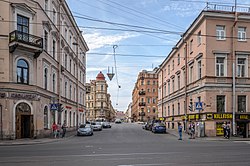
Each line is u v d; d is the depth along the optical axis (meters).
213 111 30.95
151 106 106.56
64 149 17.73
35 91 27.70
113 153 15.45
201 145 20.72
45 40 31.53
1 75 25.28
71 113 45.56
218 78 31.45
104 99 122.19
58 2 36.44
